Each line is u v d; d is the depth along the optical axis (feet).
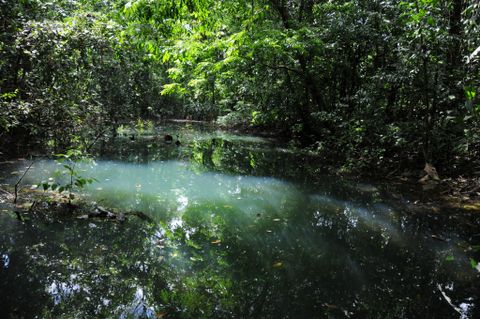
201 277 8.73
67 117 22.97
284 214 14.26
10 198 13.08
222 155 29.91
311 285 8.68
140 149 29.66
